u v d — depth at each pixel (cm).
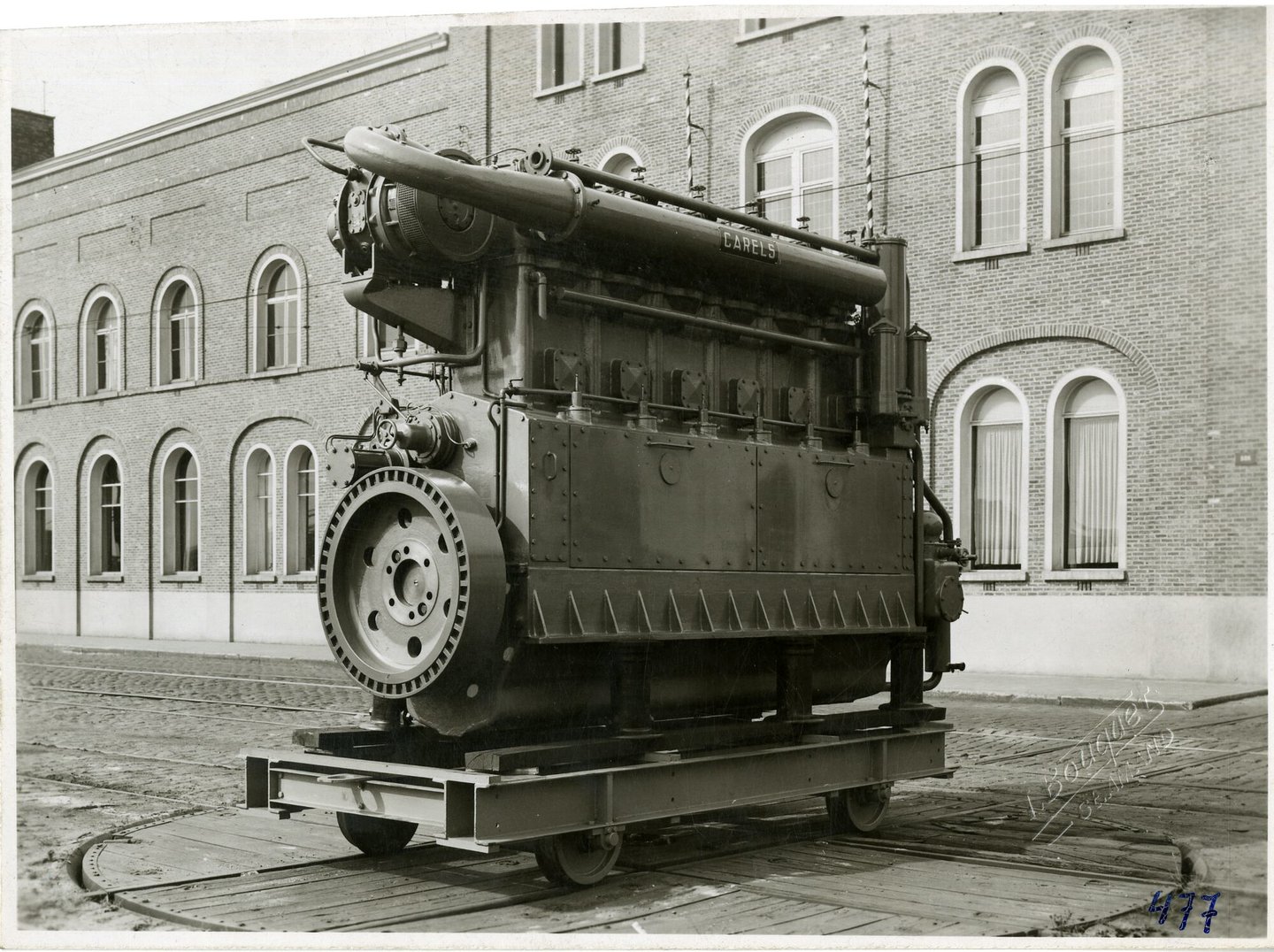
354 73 2758
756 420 835
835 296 885
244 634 2981
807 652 845
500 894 686
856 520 893
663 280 800
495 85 2566
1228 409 1833
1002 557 2044
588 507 711
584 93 2444
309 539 2889
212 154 3042
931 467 2086
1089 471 1973
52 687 1919
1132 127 1908
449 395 724
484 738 734
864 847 827
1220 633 1827
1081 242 1942
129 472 3238
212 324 3062
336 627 716
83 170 3316
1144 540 1891
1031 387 2000
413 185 666
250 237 2973
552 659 721
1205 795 1017
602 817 690
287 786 729
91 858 782
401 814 669
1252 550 1808
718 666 829
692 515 770
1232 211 1828
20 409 3462
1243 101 1822
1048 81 1966
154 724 1467
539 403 726
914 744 917
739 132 2253
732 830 880
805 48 2183
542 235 720
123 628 3228
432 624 680
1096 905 682
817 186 2192
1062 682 1817
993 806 977
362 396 2755
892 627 904
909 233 2094
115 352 3281
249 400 2977
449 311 749
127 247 3228
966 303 2050
